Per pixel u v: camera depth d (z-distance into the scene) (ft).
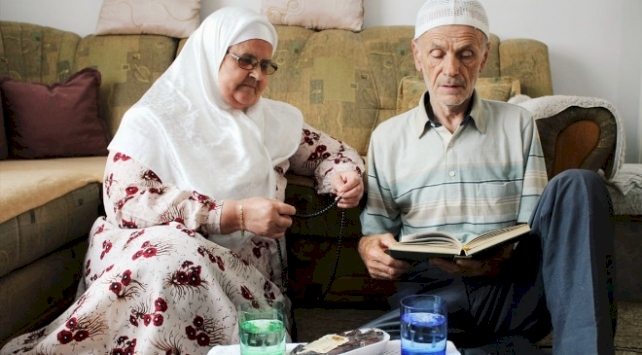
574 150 5.50
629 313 6.59
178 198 4.49
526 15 9.15
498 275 4.24
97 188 6.21
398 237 5.04
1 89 7.67
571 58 9.19
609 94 9.23
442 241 3.83
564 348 3.44
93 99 8.08
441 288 4.54
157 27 8.85
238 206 4.50
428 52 4.49
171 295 3.96
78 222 5.79
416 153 4.71
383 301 6.39
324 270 6.29
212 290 4.06
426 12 4.52
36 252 5.08
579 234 3.55
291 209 4.54
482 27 4.42
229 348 3.26
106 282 4.03
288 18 8.83
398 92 8.10
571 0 9.05
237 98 5.08
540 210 3.81
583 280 3.46
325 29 8.91
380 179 4.84
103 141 8.06
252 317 3.03
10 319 4.76
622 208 6.82
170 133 4.77
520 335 4.14
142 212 4.50
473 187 4.57
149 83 8.52
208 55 5.09
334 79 8.28
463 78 4.41
